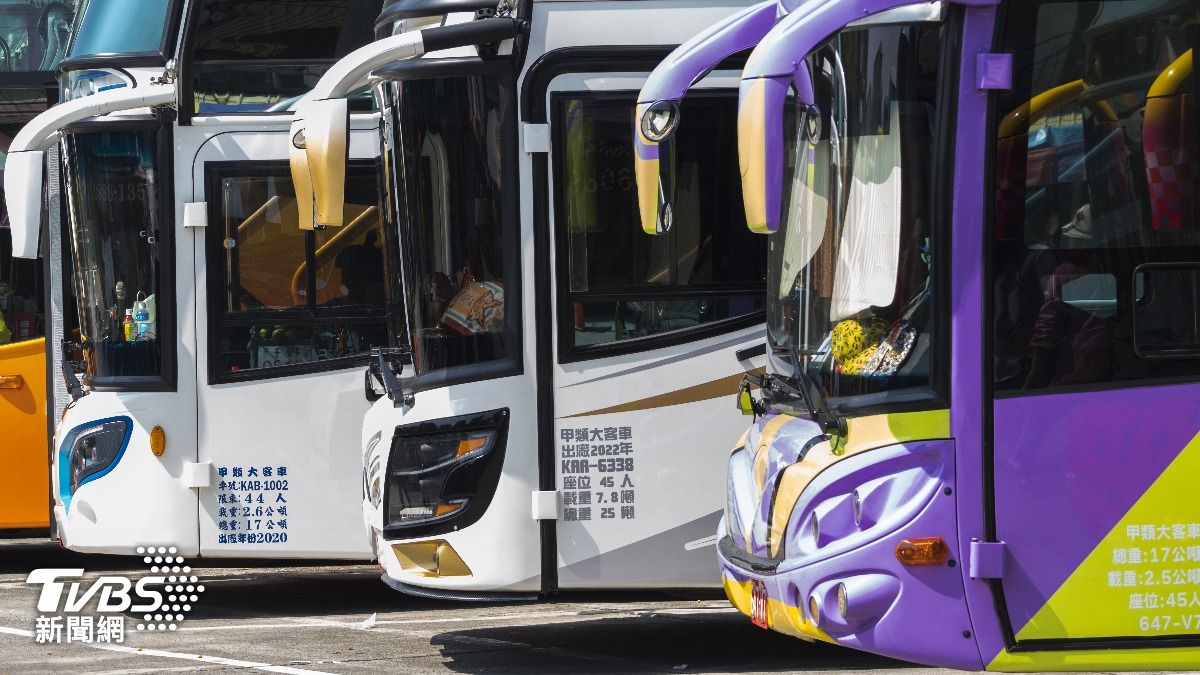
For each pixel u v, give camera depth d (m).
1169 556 17.34
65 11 34.12
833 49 18.41
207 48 29.72
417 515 23.61
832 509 17.80
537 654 25.48
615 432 23.23
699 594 24.11
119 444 29.53
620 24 23.33
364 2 30.39
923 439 17.38
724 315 23.48
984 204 17.42
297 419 29.50
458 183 23.38
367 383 25.83
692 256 23.42
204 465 29.33
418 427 23.58
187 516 29.41
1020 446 17.31
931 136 17.55
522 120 23.22
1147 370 17.47
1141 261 17.56
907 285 17.64
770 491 19.22
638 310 23.34
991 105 17.47
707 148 23.53
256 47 29.89
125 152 29.67
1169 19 17.81
